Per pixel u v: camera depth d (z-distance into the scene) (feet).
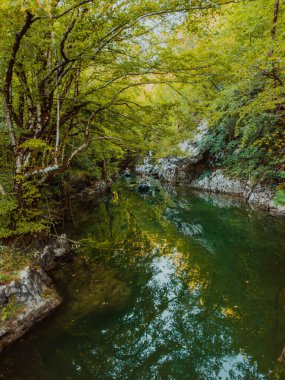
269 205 38.78
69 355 14.48
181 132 29.22
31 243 22.62
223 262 25.86
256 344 15.19
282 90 21.85
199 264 25.96
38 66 19.02
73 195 47.52
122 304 18.54
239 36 29.22
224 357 14.89
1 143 21.99
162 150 28.99
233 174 50.39
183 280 22.93
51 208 35.40
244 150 46.11
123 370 14.24
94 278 21.43
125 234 34.22
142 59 19.45
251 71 22.21
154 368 14.49
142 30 17.62
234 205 44.19
